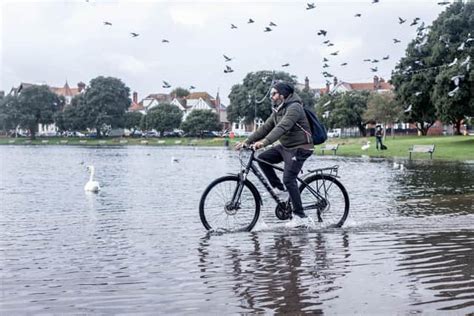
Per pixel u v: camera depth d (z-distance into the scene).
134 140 113.94
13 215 10.80
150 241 7.61
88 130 133.50
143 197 14.49
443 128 103.44
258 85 105.00
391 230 8.02
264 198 12.35
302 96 111.94
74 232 8.55
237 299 4.80
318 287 5.11
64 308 4.65
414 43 57.06
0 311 4.59
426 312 4.36
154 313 4.48
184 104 153.88
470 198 12.42
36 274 5.81
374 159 38.62
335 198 8.59
